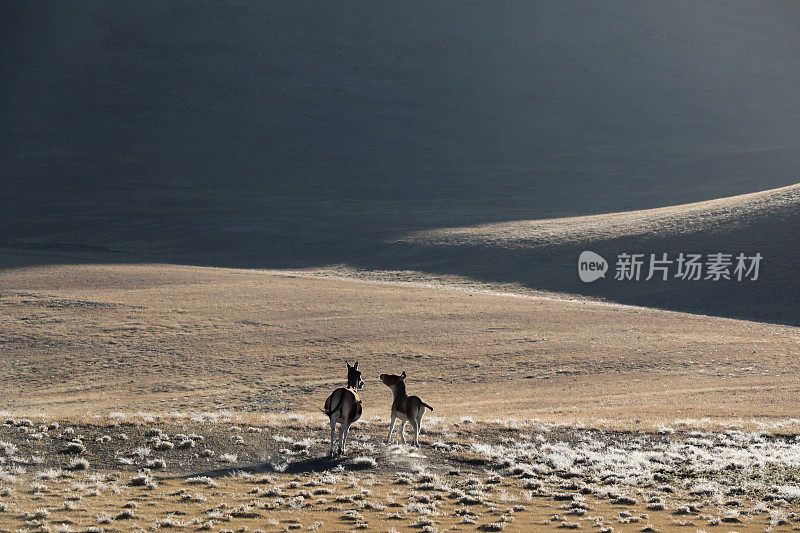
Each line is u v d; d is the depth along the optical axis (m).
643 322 58.06
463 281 82.00
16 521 10.69
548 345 50.59
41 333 52.50
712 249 79.88
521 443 19.31
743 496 14.16
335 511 12.14
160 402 37.41
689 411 30.25
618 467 16.66
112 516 11.24
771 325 57.12
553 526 11.69
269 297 68.00
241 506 12.11
